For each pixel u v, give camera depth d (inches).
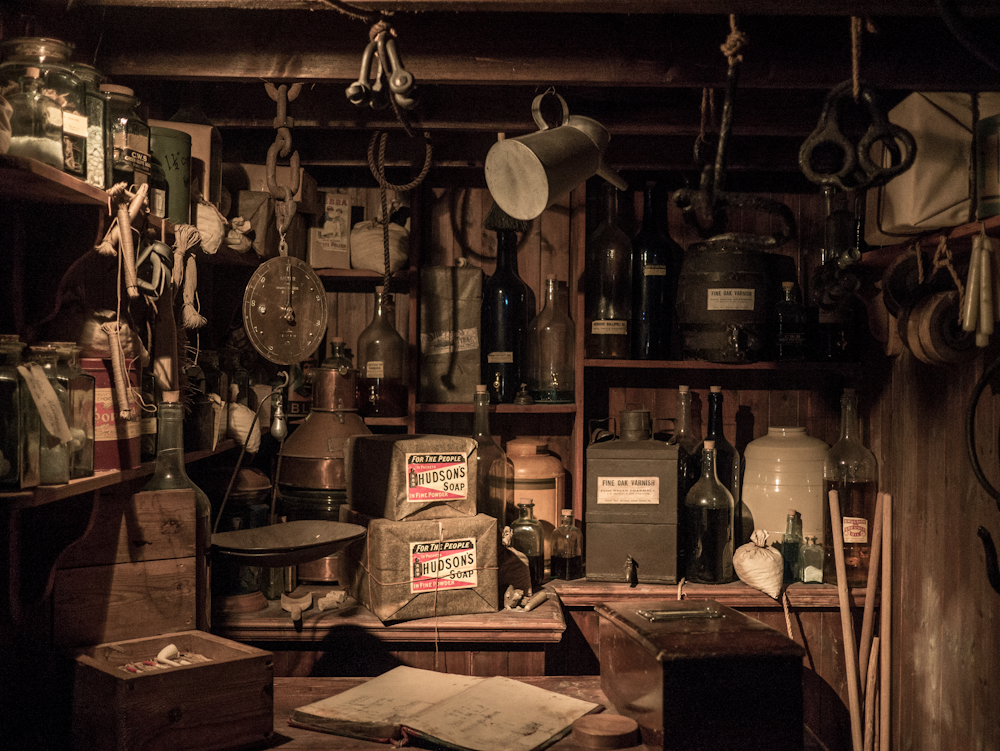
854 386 113.5
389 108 90.7
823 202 114.7
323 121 91.5
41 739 57.5
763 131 91.9
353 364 112.0
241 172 97.4
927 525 94.4
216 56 72.6
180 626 64.5
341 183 114.2
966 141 76.1
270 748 59.4
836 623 102.0
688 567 101.6
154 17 72.3
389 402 104.6
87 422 54.6
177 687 54.7
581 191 106.5
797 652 57.0
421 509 85.0
